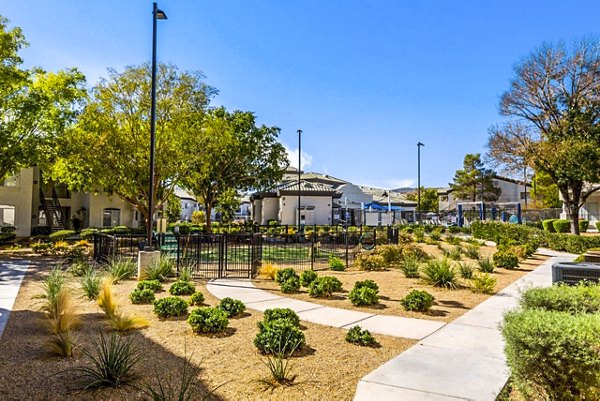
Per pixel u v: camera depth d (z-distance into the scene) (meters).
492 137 26.33
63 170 18.55
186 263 11.47
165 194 20.66
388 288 9.06
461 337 5.38
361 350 4.78
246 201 66.94
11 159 17.50
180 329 5.55
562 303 4.18
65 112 18.81
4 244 21.02
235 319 6.23
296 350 4.68
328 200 39.69
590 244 17.66
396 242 18.92
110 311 6.10
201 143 19.45
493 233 22.78
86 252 16.31
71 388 3.53
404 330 5.71
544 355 2.84
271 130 29.62
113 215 32.84
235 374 3.95
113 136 17.52
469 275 10.35
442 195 59.19
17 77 17.42
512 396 3.57
